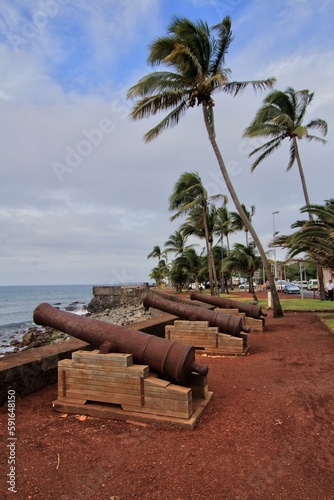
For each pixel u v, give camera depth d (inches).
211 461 120.9
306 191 800.3
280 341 356.8
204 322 299.1
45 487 106.0
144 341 167.0
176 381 162.7
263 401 179.5
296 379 219.3
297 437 138.7
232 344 291.6
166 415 151.3
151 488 105.7
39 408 169.3
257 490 104.8
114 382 159.2
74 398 165.9
